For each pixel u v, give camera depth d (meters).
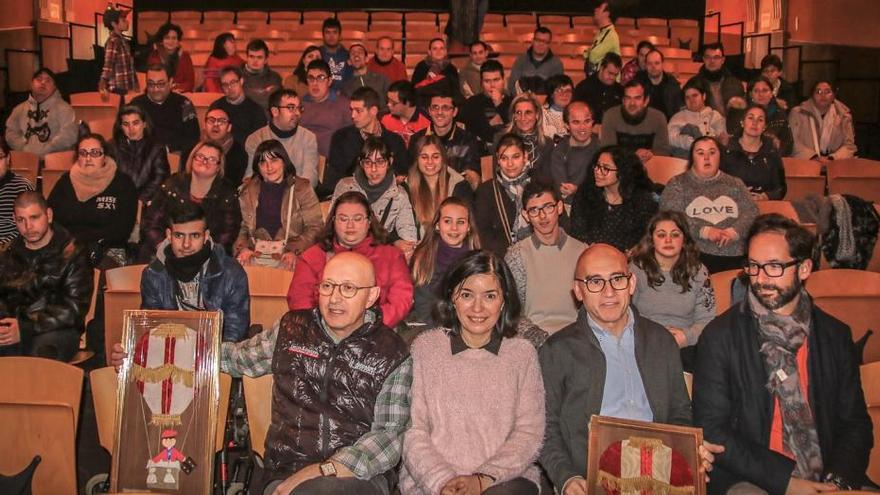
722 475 3.43
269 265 5.68
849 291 4.92
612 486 3.20
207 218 5.83
